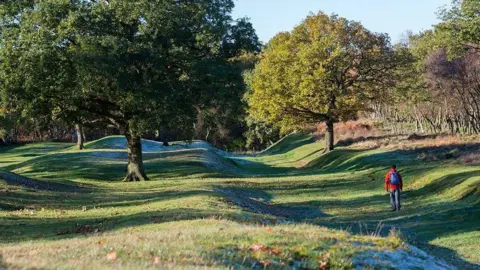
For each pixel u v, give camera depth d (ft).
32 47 99.50
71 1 104.27
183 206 68.59
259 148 337.72
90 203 80.53
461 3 108.68
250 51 124.67
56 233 54.34
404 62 169.89
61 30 99.81
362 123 239.50
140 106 105.50
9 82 102.22
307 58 166.71
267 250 37.06
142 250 34.19
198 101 113.39
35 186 94.94
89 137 303.07
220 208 68.49
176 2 110.11
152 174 138.21
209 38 109.29
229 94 115.65
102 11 102.47
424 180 103.55
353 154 164.35
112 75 98.22
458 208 78.43
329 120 181.16
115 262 30.53
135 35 106.83
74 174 132.46
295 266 35.14
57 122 114.11
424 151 140.87
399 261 40.09
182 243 36.94
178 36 108.06
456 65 164.45
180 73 110.93
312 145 235.61
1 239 51.37
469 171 98.07
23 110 105.70
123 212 67.82
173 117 106.83
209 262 32.17
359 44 168.86
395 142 170.40
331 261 36.86
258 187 117.70
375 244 43.62
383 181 114.01
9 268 26.71
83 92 103.30
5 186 87.40
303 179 132.77
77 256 32.89
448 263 49.83
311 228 48.67
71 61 100.42
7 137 282.56
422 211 80.94
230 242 38.50
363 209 88.63
